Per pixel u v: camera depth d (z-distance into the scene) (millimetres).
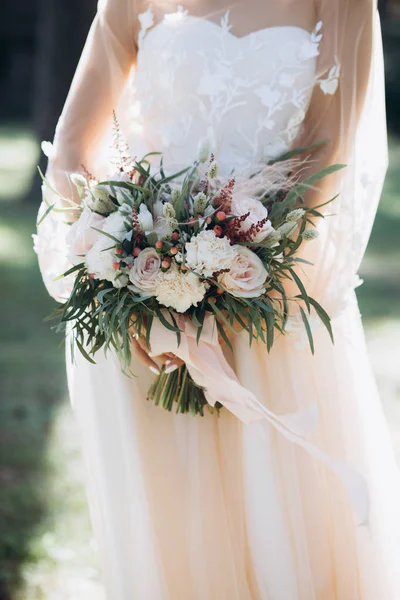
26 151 23750
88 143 3494
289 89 3254
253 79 3252
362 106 3314
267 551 3258
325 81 3242
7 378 7254
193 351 3131
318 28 3279
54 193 3404
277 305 3240
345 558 3363
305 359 3336
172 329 3035
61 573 4223
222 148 3275
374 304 10023
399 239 14211
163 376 3285
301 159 3299
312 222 3193
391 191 18703
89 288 3141
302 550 3266
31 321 9312
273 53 3256
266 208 3170
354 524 3354
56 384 7129
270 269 3068
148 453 3332
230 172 3258
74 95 3494
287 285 3273
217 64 3254
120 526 3328
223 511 3354
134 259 3010
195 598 3342
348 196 3236
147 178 3139
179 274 2973
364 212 3326
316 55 3275
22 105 31781
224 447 3371
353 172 3234
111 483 3336
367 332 8844
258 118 3260
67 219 3414
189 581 3340
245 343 3273
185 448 3365
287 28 3279
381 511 3383
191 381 3285
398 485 3436
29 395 6828
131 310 3072
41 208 3508
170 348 3125
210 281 3023
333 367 3369
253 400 3121
